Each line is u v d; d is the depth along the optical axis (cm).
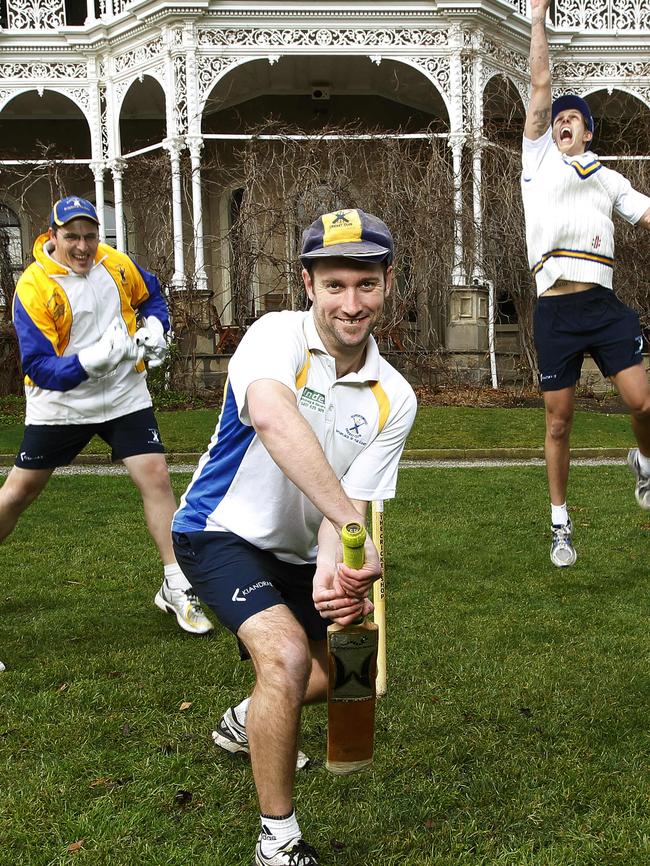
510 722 309
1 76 1838
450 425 1230
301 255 213
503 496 770
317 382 219
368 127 2055
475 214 1666
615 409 1450
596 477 881
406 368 1620
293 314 224
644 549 570
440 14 1686
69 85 1848
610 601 453
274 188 1703
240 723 278
